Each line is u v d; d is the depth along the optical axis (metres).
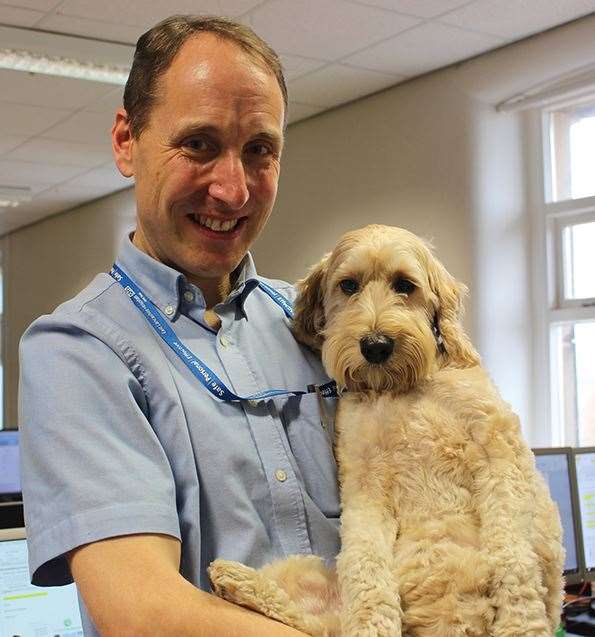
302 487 1.25
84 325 1.17
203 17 1.28
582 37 4.11
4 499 3.61
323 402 1.38
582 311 4.55
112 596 0.99
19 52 4.37
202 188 1.23
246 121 1.22
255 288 1.47
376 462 1.30
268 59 1.27
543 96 4.45
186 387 1.21
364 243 1.49
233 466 1.19
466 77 4.66
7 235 10.12
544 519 1.23
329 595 1.20
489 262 4.67
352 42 4.37
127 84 1.31
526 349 4.76
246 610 1.06
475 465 1.25
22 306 9.77
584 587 3.17
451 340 1.47
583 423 4.66
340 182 5.46
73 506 1.05
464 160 4.68
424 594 1.16
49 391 1.12
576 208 4.57
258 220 1.31
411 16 4.04
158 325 1.24
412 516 1.26
